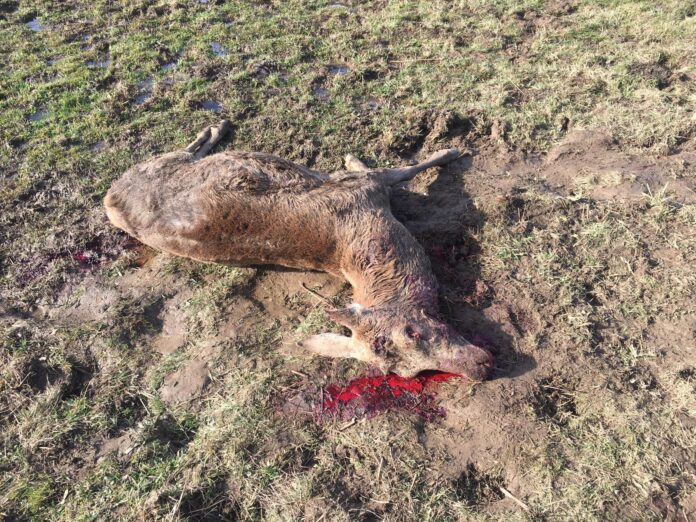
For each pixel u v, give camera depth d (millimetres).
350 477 1152
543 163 1775
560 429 1170
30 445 1244
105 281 1611
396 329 1254
